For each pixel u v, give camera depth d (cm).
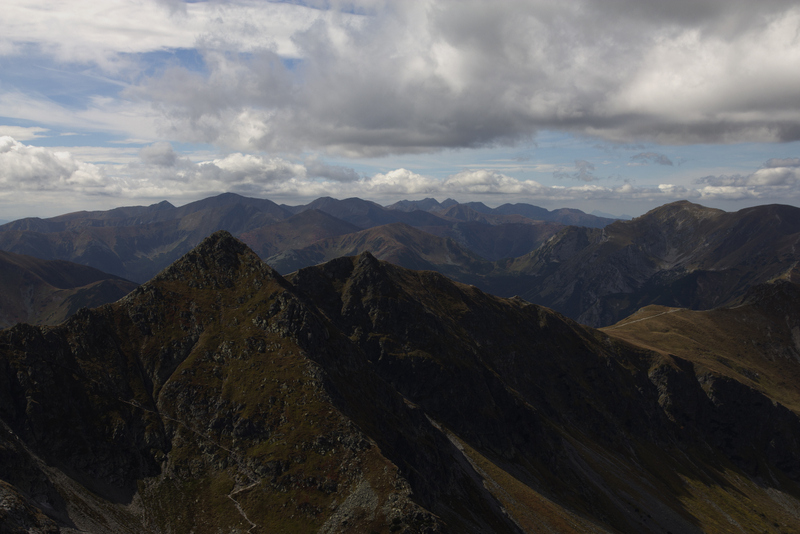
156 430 13575
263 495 11775
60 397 13225
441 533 10150
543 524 14825
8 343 13650
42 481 10606
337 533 10450
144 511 11588
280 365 14975
